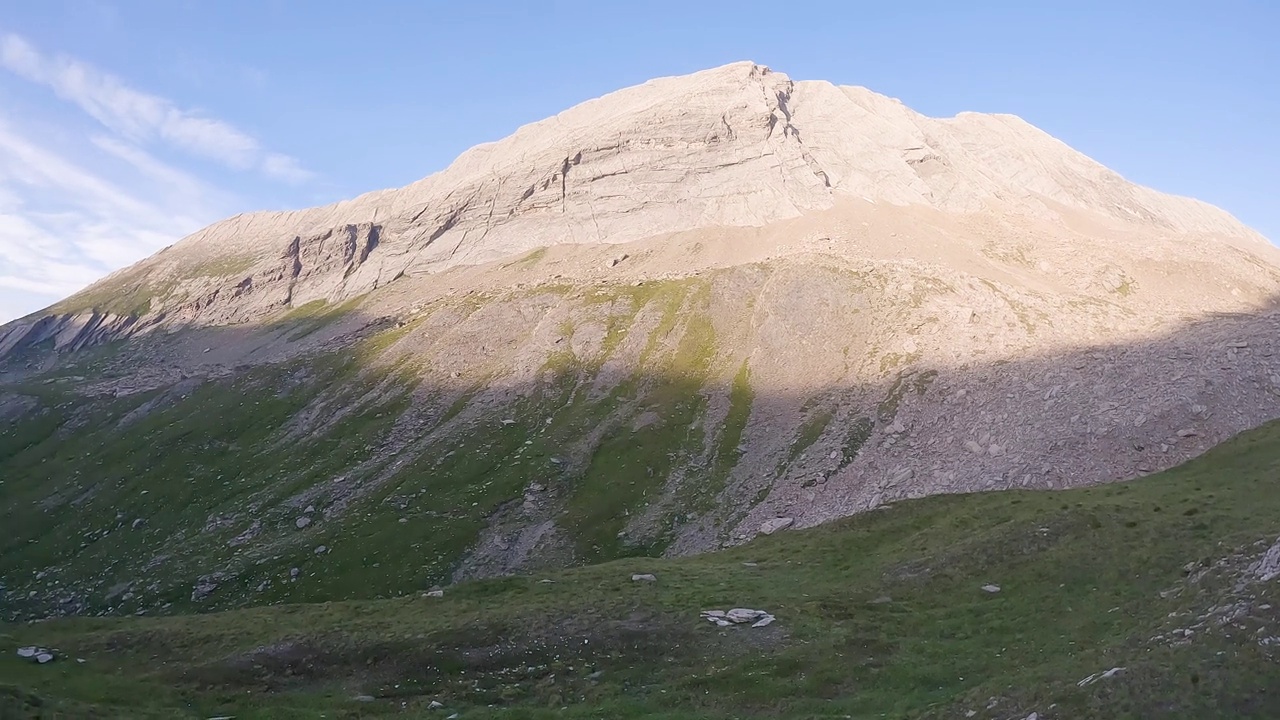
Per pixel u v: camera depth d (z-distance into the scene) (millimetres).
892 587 58688
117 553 112000
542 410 134875
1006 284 150250
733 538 90562
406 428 136500
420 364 160750
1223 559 44938
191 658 51312
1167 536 54500
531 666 48625
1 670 46188
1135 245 169000
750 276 172875
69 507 129125
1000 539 61219
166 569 104125
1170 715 27891
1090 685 31359
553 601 58875
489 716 41625
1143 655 32719
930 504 79000
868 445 103438
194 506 123125
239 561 102188
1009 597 51938
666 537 95438
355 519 108000
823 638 48656
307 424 147125
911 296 146375
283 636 53438
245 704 44438
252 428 150000
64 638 54875
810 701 40656
